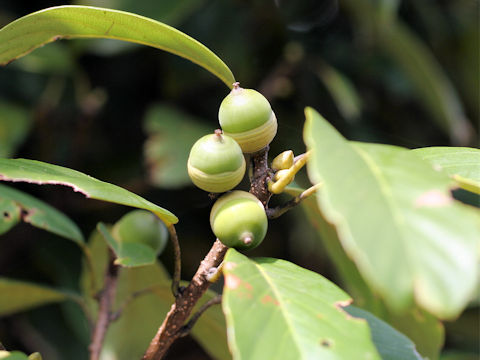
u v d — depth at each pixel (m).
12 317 0.35
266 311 0.14
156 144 0.33
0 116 0.33
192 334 0.25
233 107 0.16
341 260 0.25
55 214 0.23
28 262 0.36
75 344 0.35
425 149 0.18
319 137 0.13
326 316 0.14
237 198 0.16
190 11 0.35
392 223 0.12
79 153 0.37
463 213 0.12
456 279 0.11
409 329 0.24
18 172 0.15
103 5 0.32
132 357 0.26
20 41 0.18
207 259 0.17
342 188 0.12
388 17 0.35
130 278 0.26
